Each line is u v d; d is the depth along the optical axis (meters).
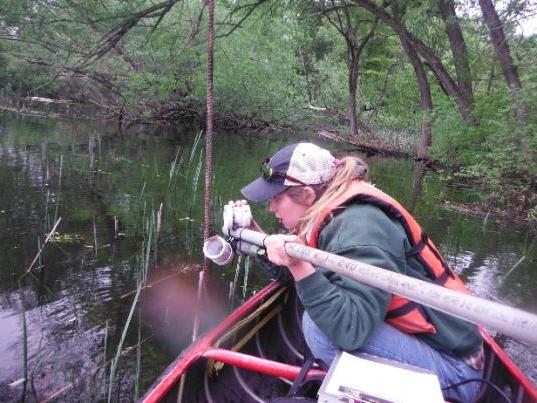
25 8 8.99
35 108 18.73
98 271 4.04
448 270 1.73
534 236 6.54
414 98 17.98
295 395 1.68
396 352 1.59
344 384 1.41
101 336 3.12
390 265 1.46
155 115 18.19
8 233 4.70
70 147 10.33
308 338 1.78
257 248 2.06
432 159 13.85
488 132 10.85
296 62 22.44
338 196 1.62
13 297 3.53
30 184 6.67
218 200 6.61
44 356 2.87
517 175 8.83
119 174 7.88
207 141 3.94
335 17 20.58
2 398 2.49
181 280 3.97
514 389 2.02
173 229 5.23
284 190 1.72
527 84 8.74
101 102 19.50
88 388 2.62
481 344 1.75
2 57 18.53
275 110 20.19
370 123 21.58
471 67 14.12
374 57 22.77
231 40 17.03
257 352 2.59
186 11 14.91
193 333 3.20
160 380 1.89
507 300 4.28
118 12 9.34
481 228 6.75
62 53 11.18
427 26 14.29
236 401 2.25
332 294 1.46
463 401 1.63
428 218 7.15
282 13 13.77
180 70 17.31
